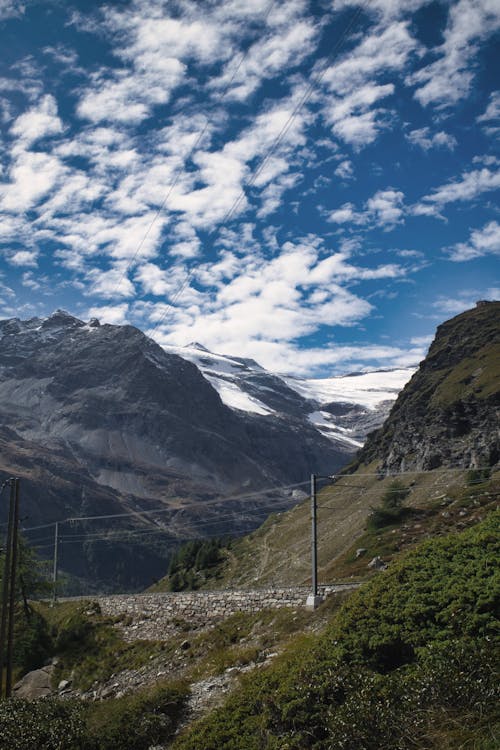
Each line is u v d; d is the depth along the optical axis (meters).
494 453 128.62
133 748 26.92
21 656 49.56
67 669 46.47
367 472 184.62
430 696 18.11
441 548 28.25
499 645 19.88
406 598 25.42
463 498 100.00
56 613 56.97
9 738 26.66
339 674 22.77
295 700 22.38
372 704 18.64
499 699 17.31
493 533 27.39
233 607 44.22
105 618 51.81
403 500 133.12
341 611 27.83
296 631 35.72
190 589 115.25
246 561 122.94
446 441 150.88
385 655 23.61
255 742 22.30
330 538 123.25
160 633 46.22
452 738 16.78
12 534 42.34
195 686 31.77
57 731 27.03
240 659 33.28
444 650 19.69
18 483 43.44
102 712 30.20
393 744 17.53
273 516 173.88
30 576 59.12
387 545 80.00
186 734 25.59
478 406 150.38
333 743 18.59
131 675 41.19
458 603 23.36
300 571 105.88
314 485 43.28
